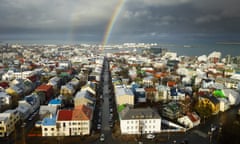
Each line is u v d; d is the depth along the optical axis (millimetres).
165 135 141000
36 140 132750
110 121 163000
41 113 165625
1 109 184500
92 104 182000
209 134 142500
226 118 172250
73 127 139750
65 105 196250
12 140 132625
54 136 138250
